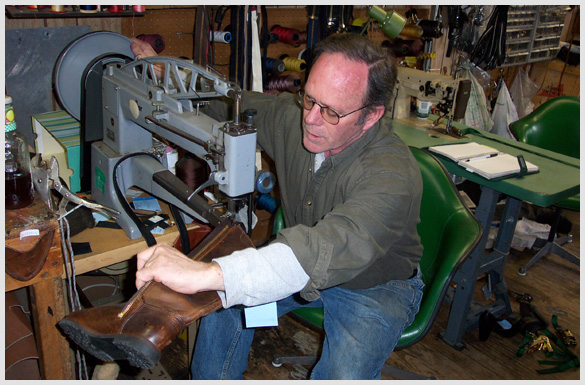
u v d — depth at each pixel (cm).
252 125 112
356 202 107
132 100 131
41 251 115
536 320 231
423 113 265
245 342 148
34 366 135
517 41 360
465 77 303
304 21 265
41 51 179
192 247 143
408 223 133
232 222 118
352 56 112
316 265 94
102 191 141
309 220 143
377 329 133
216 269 90
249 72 227
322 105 114
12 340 124
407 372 186
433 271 156
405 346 143
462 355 212
